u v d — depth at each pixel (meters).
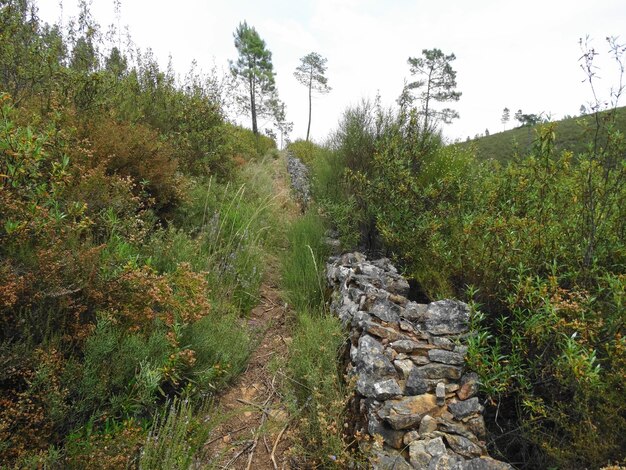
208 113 7.24
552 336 2.34
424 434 2.12
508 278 3.06
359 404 2.45
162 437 2.04
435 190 4.15
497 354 2.66
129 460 1.96
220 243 4.78
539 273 3.03
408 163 4.61
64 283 2.38
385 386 2.38
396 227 4.26
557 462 2.11
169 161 5.35
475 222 3.37
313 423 2.47
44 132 3.21
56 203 2.62
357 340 2.93
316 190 6.92
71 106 4.36
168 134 6.48
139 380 2.24
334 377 2.61
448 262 3.49
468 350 2.47
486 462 1.93
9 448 1.77
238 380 3.11
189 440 2.22
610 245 2.96
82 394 2.12
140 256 3.49
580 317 2.33
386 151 4.56
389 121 5.80
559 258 2.98
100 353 2.23
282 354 3.47
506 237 3.06
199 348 2.90
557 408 2.37
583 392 2.11
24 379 1.97
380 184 4.54
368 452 2.07
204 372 2.74
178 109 6.89
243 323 3.78
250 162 10.52
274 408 2.81
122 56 6.85
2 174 2.41
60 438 2.04
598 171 2.99
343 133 6.50
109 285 2.55
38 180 2.91
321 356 2.94
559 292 2.48
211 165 7.32
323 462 2.20
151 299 2.65
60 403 1.97
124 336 2.48
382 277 3.73
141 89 6.75
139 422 2.23
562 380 2.17
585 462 2.04
